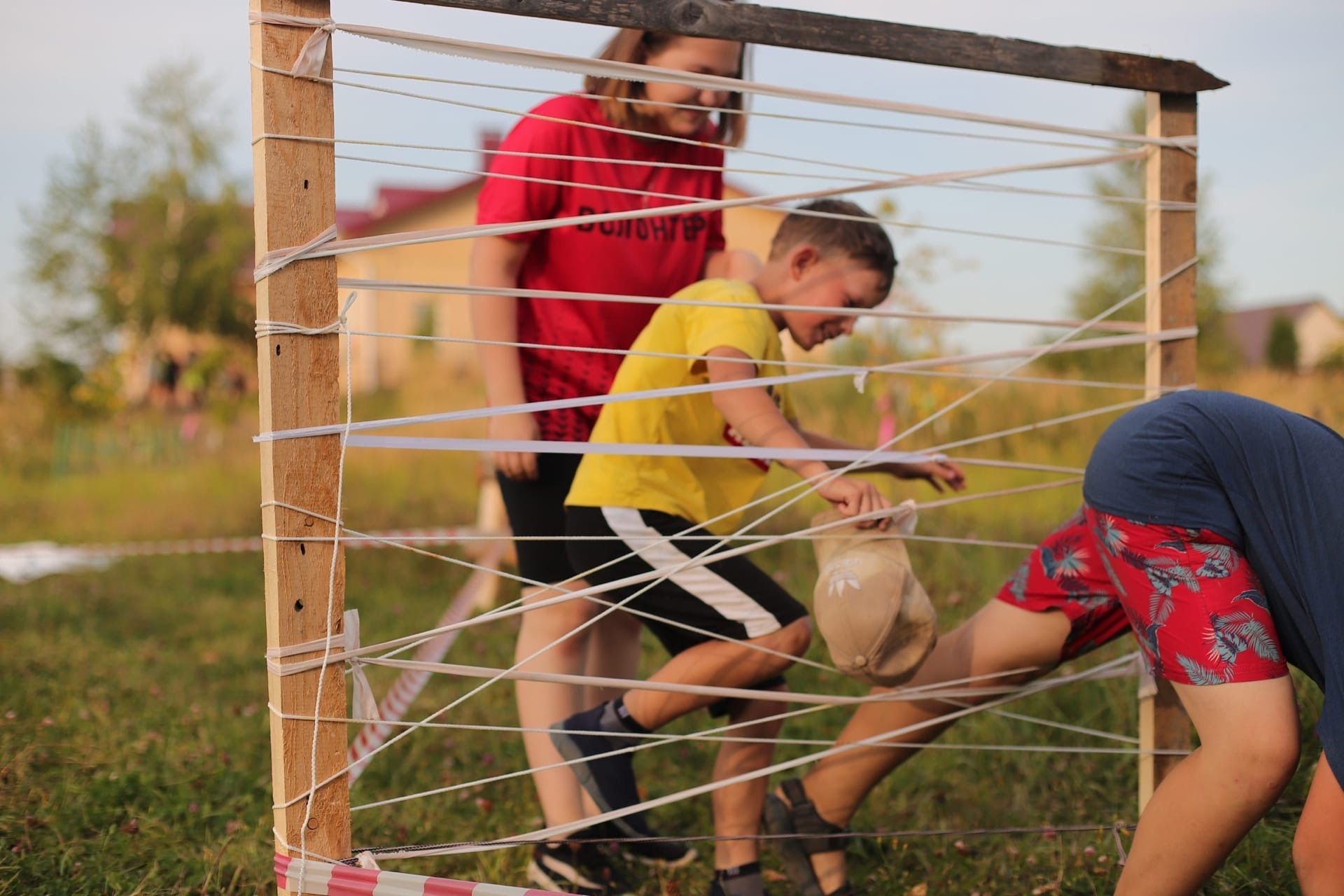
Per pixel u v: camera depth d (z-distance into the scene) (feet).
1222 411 5.28
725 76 7.82
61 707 10.63
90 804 8.11
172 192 77.77
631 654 8.66
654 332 7.34
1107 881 7.10
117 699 11.22
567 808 7.64
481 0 5.58
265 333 5.40
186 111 79.36
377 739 9.57
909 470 7.77
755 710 7.25
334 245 5.49
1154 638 5.36
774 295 7.56
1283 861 7.07
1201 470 5.23
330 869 5.51
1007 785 9.06
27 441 46.06
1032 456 22.20
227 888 7.13
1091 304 60.49
